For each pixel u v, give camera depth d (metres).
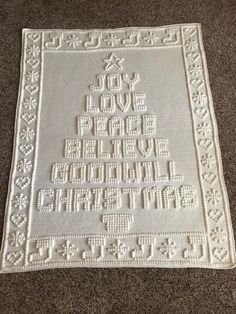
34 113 1.26
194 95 1.29
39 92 1.29
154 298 1.02
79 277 1.04
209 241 1.08
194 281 1.04
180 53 1.38
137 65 1.35
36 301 1.02
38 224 1.10
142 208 1.12
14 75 1.33
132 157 1.19
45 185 1.15
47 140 1.21
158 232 1.09
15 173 1.16
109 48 1.38
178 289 1.04
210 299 1.03
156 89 1.30
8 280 1.04
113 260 1.05
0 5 1.47
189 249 1.07
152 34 1.41
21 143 1.21
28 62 1.35
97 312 1.01
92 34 1.41
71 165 1.17
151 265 1.05
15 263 1.05
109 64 1.35
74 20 1.45
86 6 1.47
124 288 1.04
